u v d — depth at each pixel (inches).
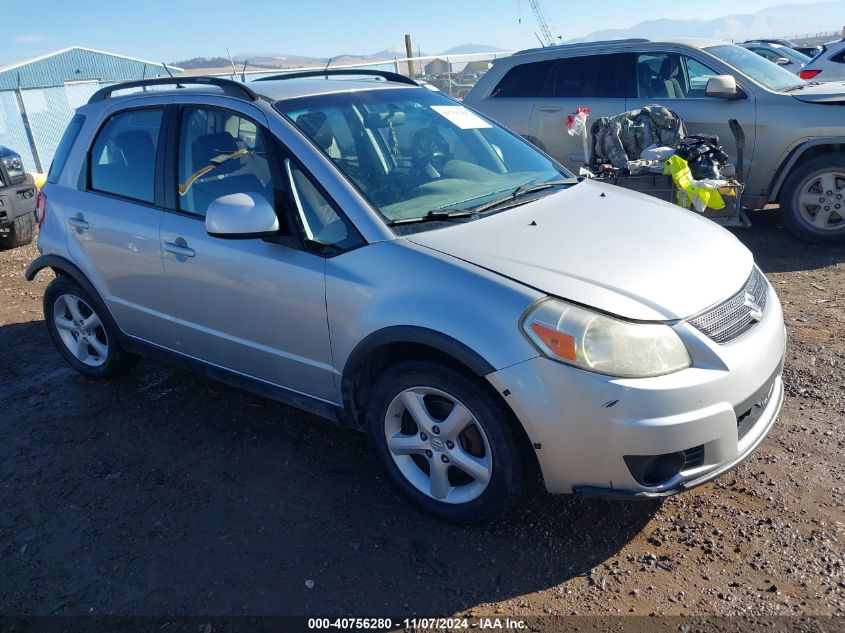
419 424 116.4
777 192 264.7
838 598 98.9
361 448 145.6
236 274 132.7
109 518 127.8
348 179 124.9
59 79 1592.0
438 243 115.0
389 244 116.2
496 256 111.3
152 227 147.4
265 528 122.2
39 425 164.1
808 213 258.7
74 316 181.2
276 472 138.9
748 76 269.4
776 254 254.4
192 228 140.8
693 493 123.4
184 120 146.9
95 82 678.5
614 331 99.5
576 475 103.3
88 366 182.4
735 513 117.6
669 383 98.7
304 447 147.3
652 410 97.7
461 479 121.4
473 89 337.4
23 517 129.8
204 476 139.0
